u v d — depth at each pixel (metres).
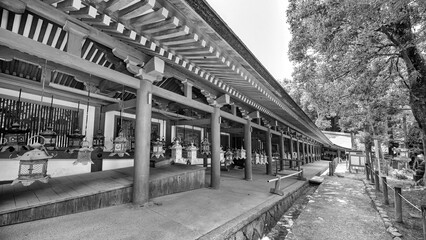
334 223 4.15
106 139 5.67
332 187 8.03
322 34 4.44
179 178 4.71
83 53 4.45
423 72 4.45
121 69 4.04
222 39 3.09
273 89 5.75
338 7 3.90
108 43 2.98
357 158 14.42
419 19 3.78
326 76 5.52
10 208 2.58
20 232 2.39
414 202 5.48
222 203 4.01
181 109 7.36
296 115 9.27
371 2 3.12
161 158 5.98
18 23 3.55
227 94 5.43
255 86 4.88
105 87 4.62
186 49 3.22
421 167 8.76
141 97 3.45
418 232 3.62
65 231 2.46
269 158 8.97
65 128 4.92
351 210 5.04
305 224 4.09
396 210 4.13
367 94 5.59
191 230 2.66
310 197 6.67
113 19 2.48
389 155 16.33
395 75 5.32
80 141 4.33
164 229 2.65
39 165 2.59
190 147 5.55
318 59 6.21
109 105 5.32
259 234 3.76
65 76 5.03
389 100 6.02
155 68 3.32
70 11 2.39
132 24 2.61
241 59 3.79
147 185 3.53
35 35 3.85
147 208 3.37
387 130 11.65
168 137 7.41
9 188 3.46
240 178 7.39
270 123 9.37
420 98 4.51
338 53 4.78
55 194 3.13
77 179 4.07
